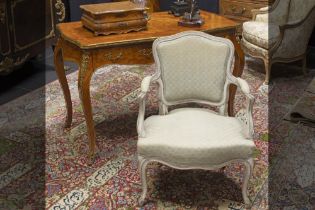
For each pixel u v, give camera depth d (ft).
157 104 11.35
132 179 8.18
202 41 7.86
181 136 7.04
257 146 9.33
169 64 7.86
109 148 9.19
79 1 15.79
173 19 9.84
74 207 7.39
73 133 9.82
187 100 8.21
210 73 7.93
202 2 16.38
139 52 8.55
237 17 15.05
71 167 8.54
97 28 8.47
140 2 9.34
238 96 11.72
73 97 11.65
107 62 8.35
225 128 7.32
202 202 7.54
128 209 7.37
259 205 7.50
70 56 8.73
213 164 6.98
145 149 6.97
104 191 7.83
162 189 7.88
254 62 14.43
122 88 12.26
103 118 10.52
